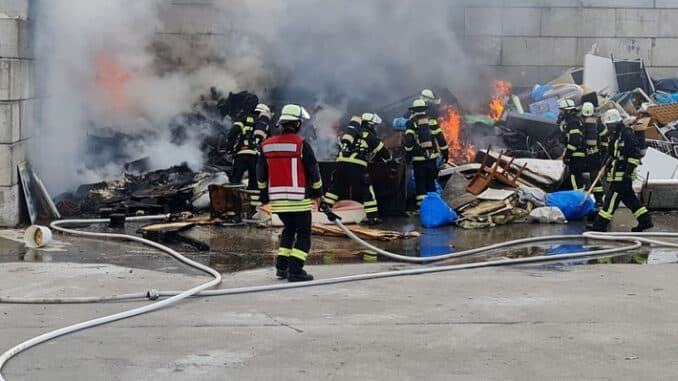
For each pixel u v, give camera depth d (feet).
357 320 28.73
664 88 71.92
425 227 49.29
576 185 53.67
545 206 51.16
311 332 27.27
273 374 23.25
